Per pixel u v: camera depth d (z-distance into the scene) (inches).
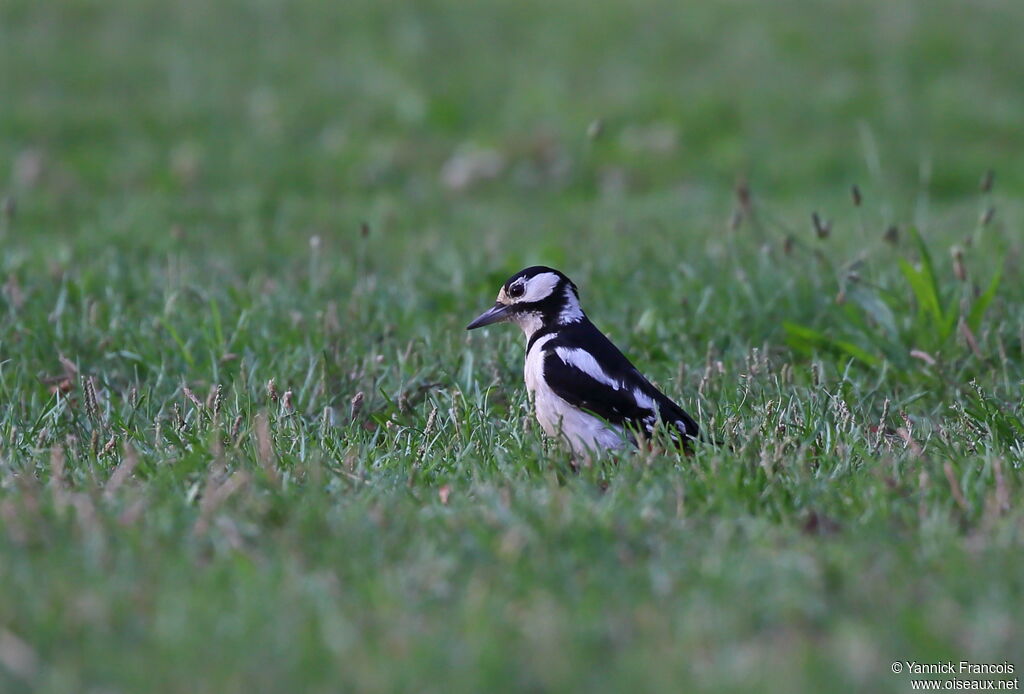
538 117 1122.0
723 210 858.1
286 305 534.3
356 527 293.7
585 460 360.8
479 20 1376.7
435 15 1390.3
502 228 788.0
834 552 279.4
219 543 285.1
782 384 429.4
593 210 884.0
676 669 228.5
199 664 231.6
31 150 1039.6
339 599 258.8
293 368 456.1
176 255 657.6
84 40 1293.1
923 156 1029.8
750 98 1149.1
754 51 1269.7
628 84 1189.1
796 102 1140.5
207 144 1065.5
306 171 1013.8
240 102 1156.5
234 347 482.0
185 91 1173.7
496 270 592.7
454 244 673.6
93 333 492.1
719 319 513.7
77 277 580.7
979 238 551.8
